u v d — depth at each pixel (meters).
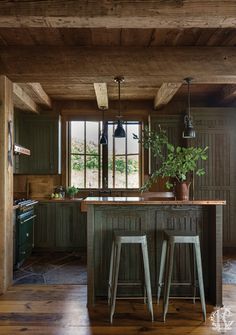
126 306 3.10
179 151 3.39
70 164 6.18
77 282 3.83
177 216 3.31
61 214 5.55
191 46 3.52
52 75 3.51
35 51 3.50
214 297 3.16
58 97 5.78
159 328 2.64
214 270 3.16
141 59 3.52
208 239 3.31
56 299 3.26
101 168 6.20
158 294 3.15
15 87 4.27
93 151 6.22
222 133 5.48
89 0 2.43
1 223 3.49
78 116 6.11
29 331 2.57
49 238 5.53
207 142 5.48
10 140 3.72
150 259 3.30
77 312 2.95
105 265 3.29
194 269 3.22
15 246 4.36
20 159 5.73
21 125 5.74
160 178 5.54
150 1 2.42
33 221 5.39
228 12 2.40
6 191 3.56
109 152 6.22
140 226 3.29
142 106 6.08
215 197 5.44
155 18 2.45
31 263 4.76
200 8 2.41
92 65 3.51
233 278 3.96
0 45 3.48
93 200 3.21
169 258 2.85
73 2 2.43
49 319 2.79
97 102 5.55
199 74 3.52
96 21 2.50
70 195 5.87
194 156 3.29
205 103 6.03
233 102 5.68
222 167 5.46
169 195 4.54
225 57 3.52
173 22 2.52
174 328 2.64
